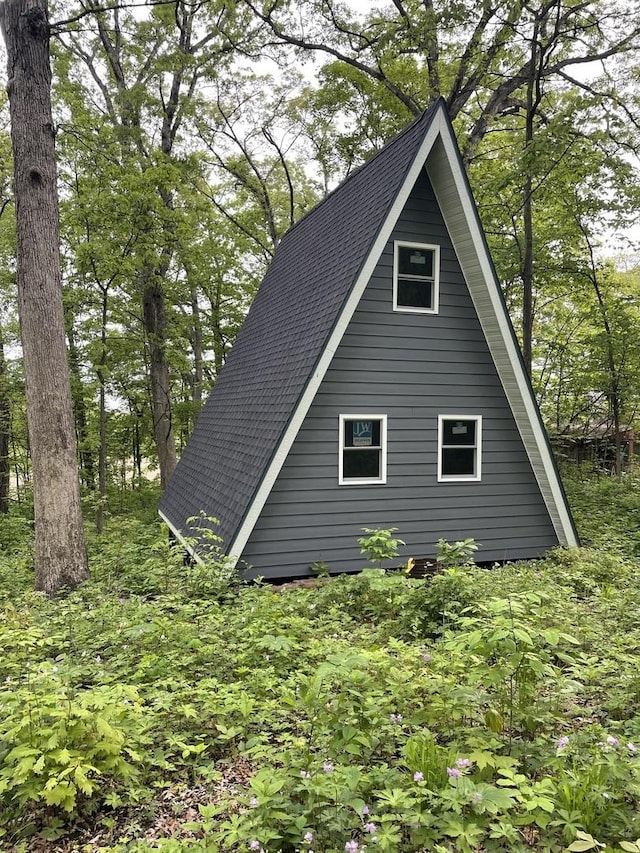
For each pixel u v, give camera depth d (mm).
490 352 11203
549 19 15250
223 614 6895
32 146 9141
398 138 11719
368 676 4105
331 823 2951
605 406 21641
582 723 4375
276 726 4195
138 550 11453
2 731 3635
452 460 11062
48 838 3414
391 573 9188
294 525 9711
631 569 9109
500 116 20156
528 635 3627
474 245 10391
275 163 26109
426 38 15648
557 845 2961
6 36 9156
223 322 28016
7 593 9430
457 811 2787
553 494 11234
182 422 27469
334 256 11695
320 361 9445
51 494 9328
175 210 17906
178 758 4230
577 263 18719
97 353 17719
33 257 9188
